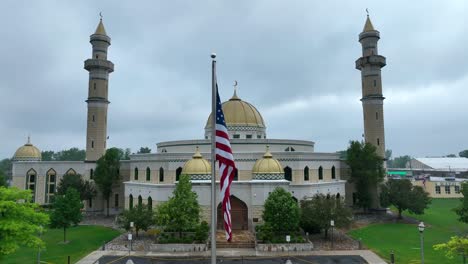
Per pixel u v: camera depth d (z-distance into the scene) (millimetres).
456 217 62531
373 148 61906
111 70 72062
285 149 60594
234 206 48406
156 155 56688
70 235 49688
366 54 69625
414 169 141375
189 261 36219
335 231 50188
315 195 49750
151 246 40375
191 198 42812
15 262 36281
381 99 67438
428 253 38656
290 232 42094
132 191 58656
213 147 19266
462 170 129375
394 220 58344
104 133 70438
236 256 37812
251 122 64750
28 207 26938
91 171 68625
